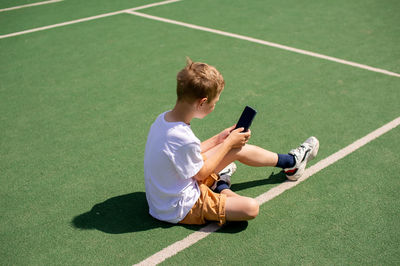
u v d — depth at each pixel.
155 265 2.22
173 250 2.32
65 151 3.45
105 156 3.36
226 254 2.29
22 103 4.41
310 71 5.08
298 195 2.80
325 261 2.23
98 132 3.76
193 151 2.23
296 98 4.35
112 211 2.67
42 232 2.49
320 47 5.95
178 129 2.23
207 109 2.31
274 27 6.97
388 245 2.34
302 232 2.45
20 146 3.55
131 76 5.09
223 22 7.35
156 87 4.75
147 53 5.90
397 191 2.82
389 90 4.50
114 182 3.00
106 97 4.52
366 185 2.89
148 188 2.44
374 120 3.85
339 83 4.71
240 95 4.46
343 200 2.73
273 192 2.84
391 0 8.62
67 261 2.26
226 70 5.18
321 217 2.58
